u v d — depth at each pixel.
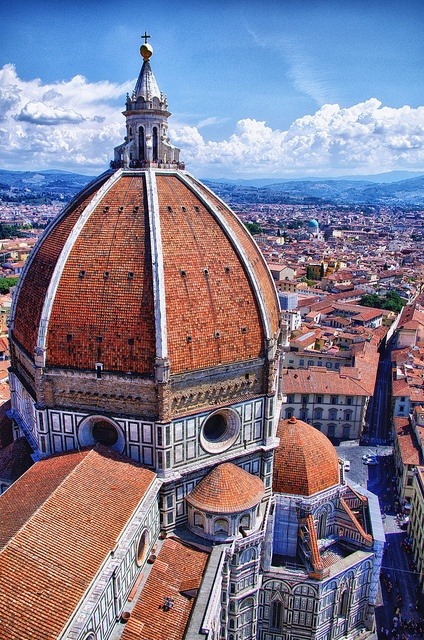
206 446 78.56
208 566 72.00
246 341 78.69
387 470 153.38
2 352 193.50
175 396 73.31
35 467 74.00
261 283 85.81
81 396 74.94
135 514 65.94
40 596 50.97
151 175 79.31
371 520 94.00
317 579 82.06
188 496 77.44
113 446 77.56
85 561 56.28
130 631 61.69
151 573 70.31
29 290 82.75
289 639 86.56
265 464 84.44
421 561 110.94
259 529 78.69
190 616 64.94
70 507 61.88
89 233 76.06
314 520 89.62
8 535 56.22
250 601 81.00
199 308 74.62
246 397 80.31
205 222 80.00
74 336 73.50
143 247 73.69
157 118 83.75
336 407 170.75
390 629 98.94
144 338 71.31
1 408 103.19
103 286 73.06
